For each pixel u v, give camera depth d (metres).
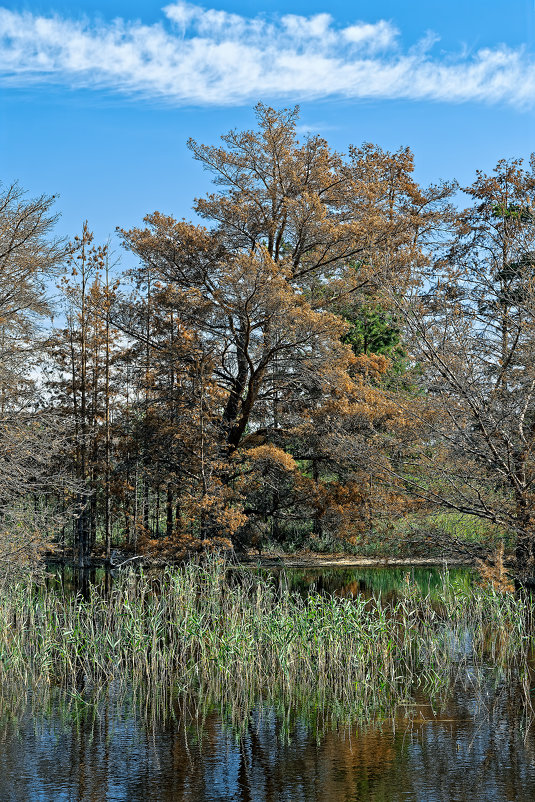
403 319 18.20
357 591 20.11
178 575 17.16
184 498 25.53
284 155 29.66
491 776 8.00
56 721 10.05
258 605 13.63
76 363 28.47
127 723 9.93
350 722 9.84
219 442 27.91
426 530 18.67
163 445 27.14
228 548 24.28
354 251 28.73
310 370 28.06
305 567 27.45
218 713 10.30
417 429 18.81
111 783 8.00
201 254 28.44
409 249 26.20
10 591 16.36
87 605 14.98
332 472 30.91
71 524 29.70
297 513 30.39
